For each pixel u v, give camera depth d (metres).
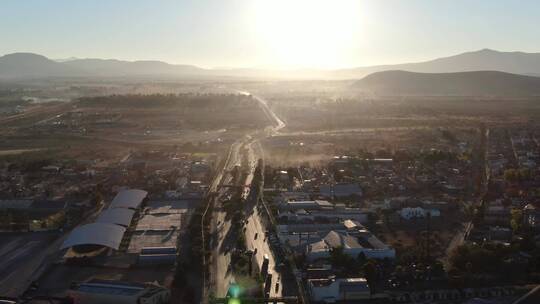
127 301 97.69
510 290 105.50
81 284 103.94
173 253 123.94
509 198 173.00
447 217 155.50
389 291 105.62
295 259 121.06
